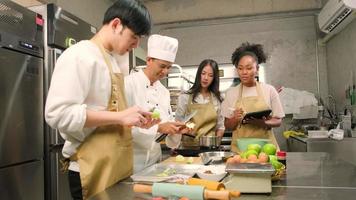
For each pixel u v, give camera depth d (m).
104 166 1.06
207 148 2.02
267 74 4.68
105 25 1.17
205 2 4.83
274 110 2.17
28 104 2.12
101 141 1.07
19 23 2.05
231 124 2.12
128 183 1.08
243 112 2.06
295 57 4.62
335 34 4.07
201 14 4.85
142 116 1.08
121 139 1.12
